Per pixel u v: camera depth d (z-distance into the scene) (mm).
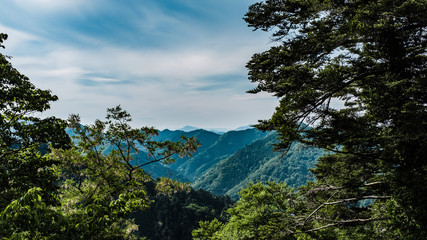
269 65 8023
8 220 2832
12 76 7527
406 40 6773
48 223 3100
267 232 12109
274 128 7434
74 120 10164
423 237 6188
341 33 7246
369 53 7238
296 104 6926
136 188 10242
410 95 6758
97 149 10727
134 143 10500
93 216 3572
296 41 7883
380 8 6020
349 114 8664
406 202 6473
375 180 9891
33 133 7344
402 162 7062
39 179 7316
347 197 10711
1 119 7082
